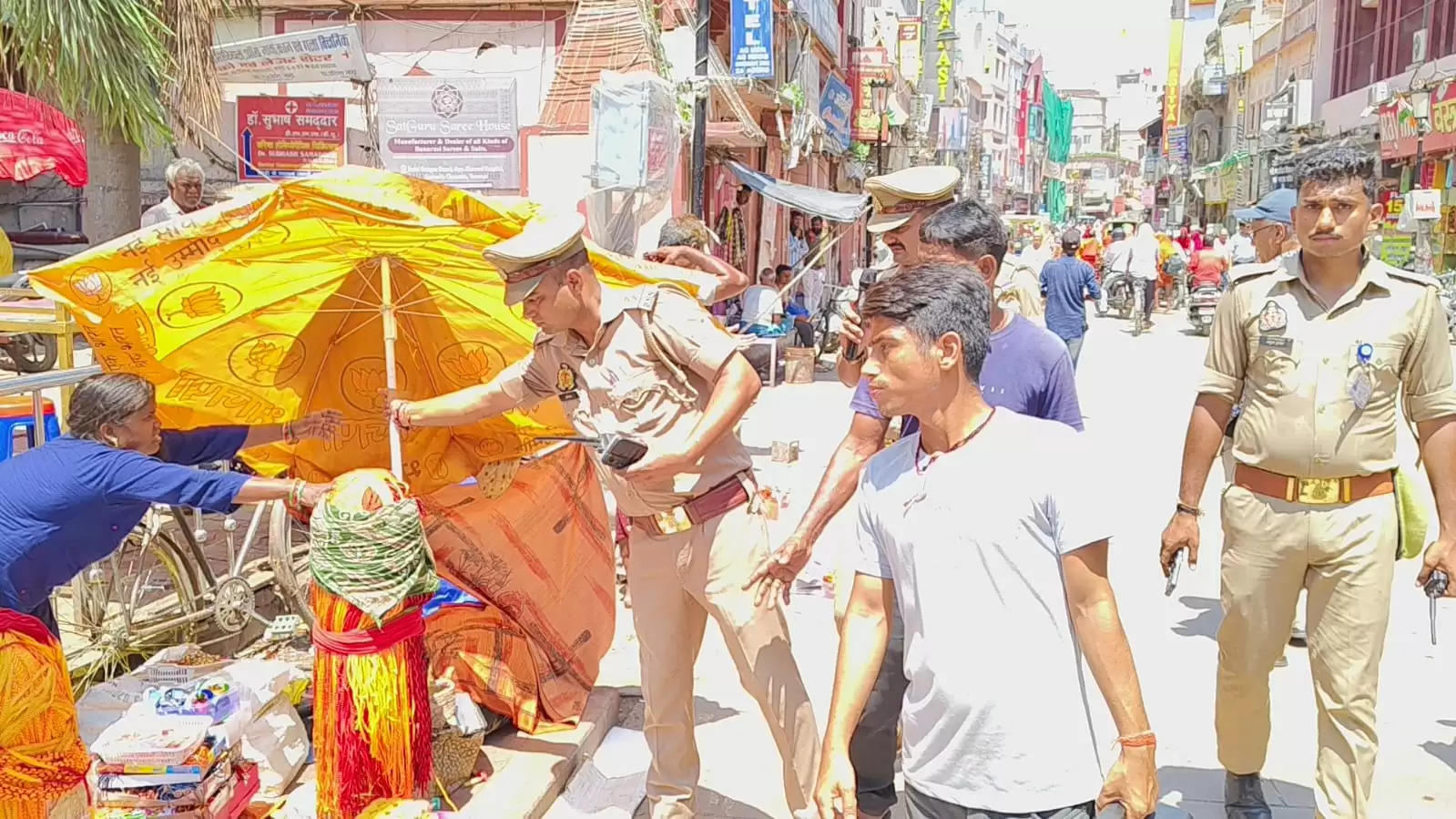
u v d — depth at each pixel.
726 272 5.46
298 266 3.80
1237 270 3.64
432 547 4.20
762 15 12.60
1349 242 3.31
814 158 22.27
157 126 7.37
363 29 11.44
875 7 30.73
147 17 7.27
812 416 12.05
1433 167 22.16
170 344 3.82
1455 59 21.88
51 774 3.02
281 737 3.90
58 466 3.10
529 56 11.30
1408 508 3.50
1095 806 2.35
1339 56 30.31
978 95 65.81
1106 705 2.37
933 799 2.46
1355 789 3.48
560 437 4.12
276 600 5.41
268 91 11.30
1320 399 3.40
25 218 13.48
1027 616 2.33
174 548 4.67
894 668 3.35
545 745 4.23
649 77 9.75
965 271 2.39
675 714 3.67
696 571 3.43
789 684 3.46
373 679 3.35
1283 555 3.52
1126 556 7.03
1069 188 103.62
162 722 3.42
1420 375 3.42
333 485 3.41
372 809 3.22
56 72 6.96
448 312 4.15
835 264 25.81
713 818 3.95
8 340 5.59
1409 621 5.88
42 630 3.08
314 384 4.21
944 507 2.35
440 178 11.02
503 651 4.38
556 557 4.47
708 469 3.40
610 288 3.79
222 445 4.12
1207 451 3.69
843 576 3.94
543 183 11.02
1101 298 27.36
